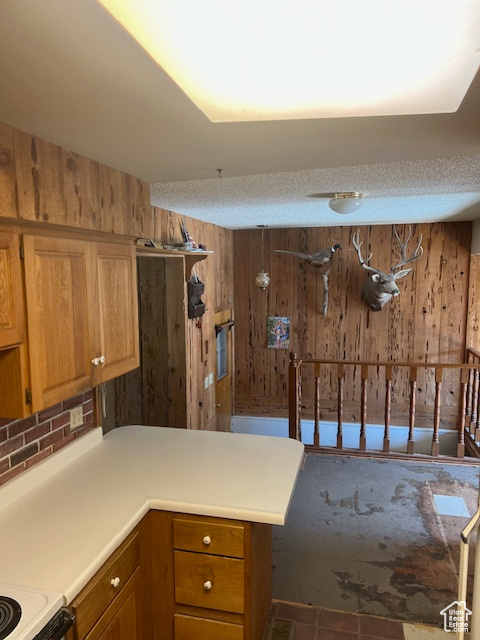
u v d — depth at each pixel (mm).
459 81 1073
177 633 2047
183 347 4363
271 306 6406
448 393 5977
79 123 1573
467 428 5711
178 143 1851
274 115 1326
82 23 931
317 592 2592
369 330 6121
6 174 1564
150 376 4449
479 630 1602
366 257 6020
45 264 1773
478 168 2498
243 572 1924
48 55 1080
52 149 1793
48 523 1805
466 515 3301
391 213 4699
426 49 923
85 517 1843
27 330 1676
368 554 2900
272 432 6527
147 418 4520
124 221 2379
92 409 2615
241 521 1898
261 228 6230
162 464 2326
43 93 1315
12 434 2025
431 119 1585
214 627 1994
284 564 2820
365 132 1743
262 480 2131
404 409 6086
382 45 908
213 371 5531
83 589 1540
